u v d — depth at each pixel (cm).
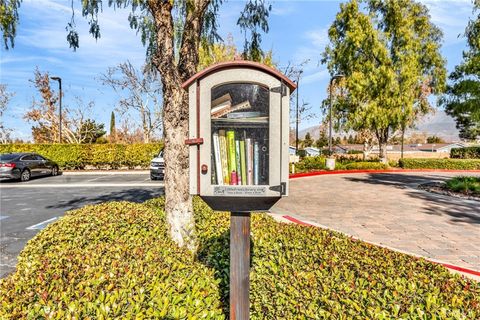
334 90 3084
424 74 2775
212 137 241
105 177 2017
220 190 235
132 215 497
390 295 254
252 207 237
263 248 376
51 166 2070
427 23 2683
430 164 2778
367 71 2573
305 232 447
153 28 625
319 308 241
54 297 232
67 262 304
